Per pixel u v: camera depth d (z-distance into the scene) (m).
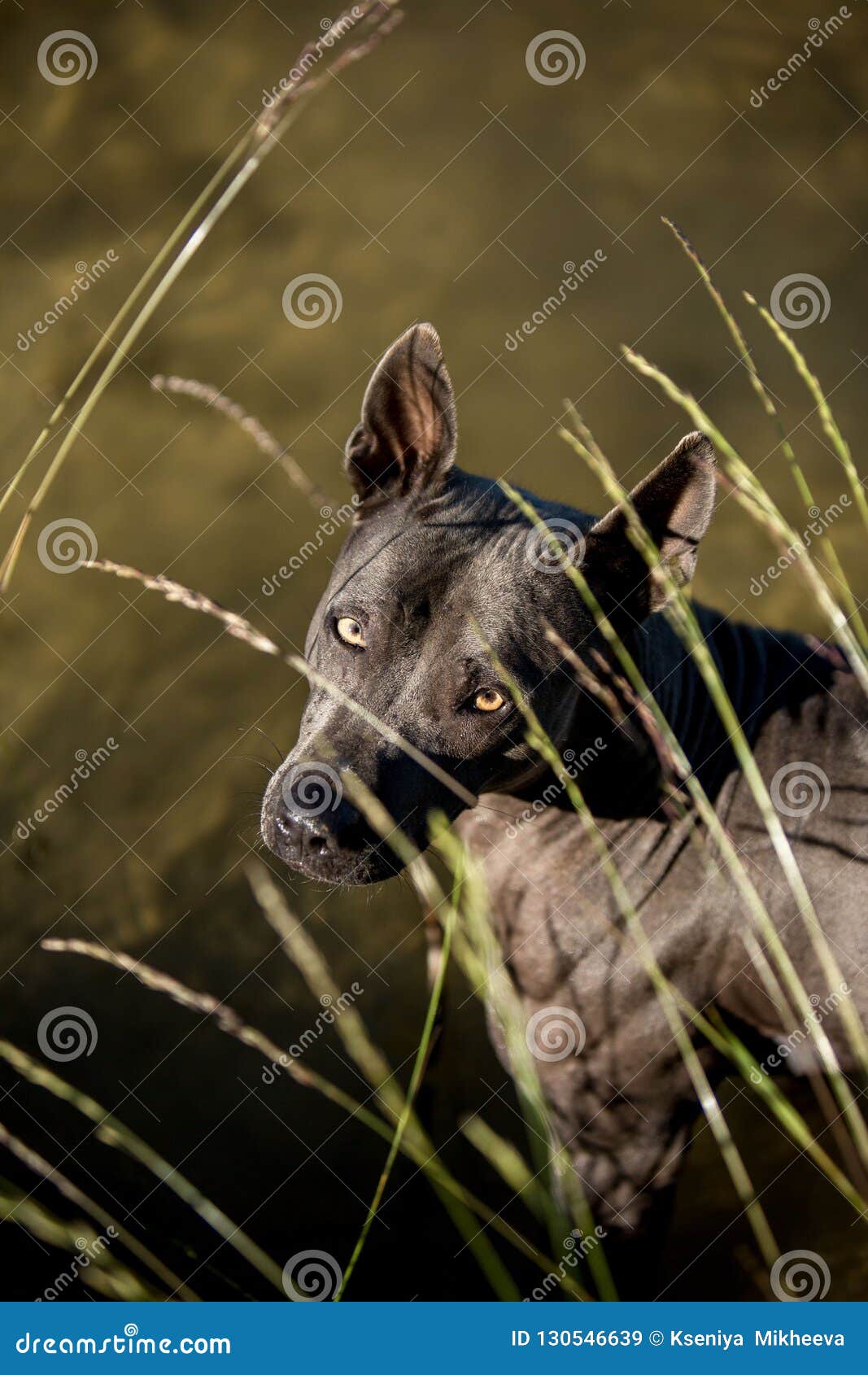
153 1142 4.96
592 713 3.46
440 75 9.02
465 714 3.21
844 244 8.38
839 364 7.79
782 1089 4.14
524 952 3.76
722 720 3.68
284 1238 4.72
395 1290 4.59
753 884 3.50
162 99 8.67
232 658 6.41
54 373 7.50
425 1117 4.26
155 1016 5.32
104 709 6.21
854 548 6.83
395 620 3.21
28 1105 5.05
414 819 3.19
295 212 8.31
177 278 7.95
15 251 8.03
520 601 3.22
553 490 7.21
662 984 2.85
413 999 5.34
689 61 9.15
